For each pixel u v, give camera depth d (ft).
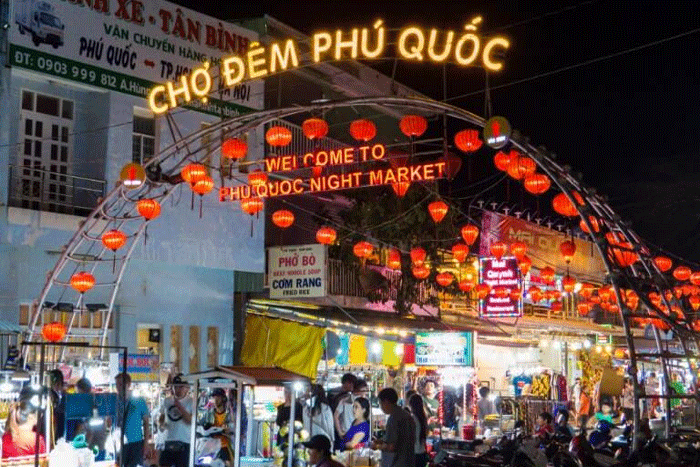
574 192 53.06
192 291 71.15
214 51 71.51
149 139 67.87
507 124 47.44
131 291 65.98
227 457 42.88
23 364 48.67
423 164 51.37
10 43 58.29
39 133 61.36
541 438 56.03
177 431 44.80
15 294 58.23
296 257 72.38
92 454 39.34
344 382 52.65
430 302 89.45
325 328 69.97
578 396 101.86
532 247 100.78
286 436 45.60
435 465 50.11
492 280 85.20
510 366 99.91
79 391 44.83
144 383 50.88
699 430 61.41
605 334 105.19
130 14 65.51
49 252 60.75
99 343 61.21
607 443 60.85
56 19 60.95
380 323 74.74
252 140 75.36
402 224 83.35
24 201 60.03
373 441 41.81
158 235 66.80
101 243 62.90
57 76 60.80
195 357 71.20
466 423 72.13
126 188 52.60
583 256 114.42
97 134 63.77
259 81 75.41
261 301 73.36
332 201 89.40
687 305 74.69
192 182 52.85
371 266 85.66
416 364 69.15
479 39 47.52
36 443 34.17
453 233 86.43
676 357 56.59
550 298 88.02
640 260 59.16
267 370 42.42
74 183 62.95
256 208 56.80
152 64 66.85
